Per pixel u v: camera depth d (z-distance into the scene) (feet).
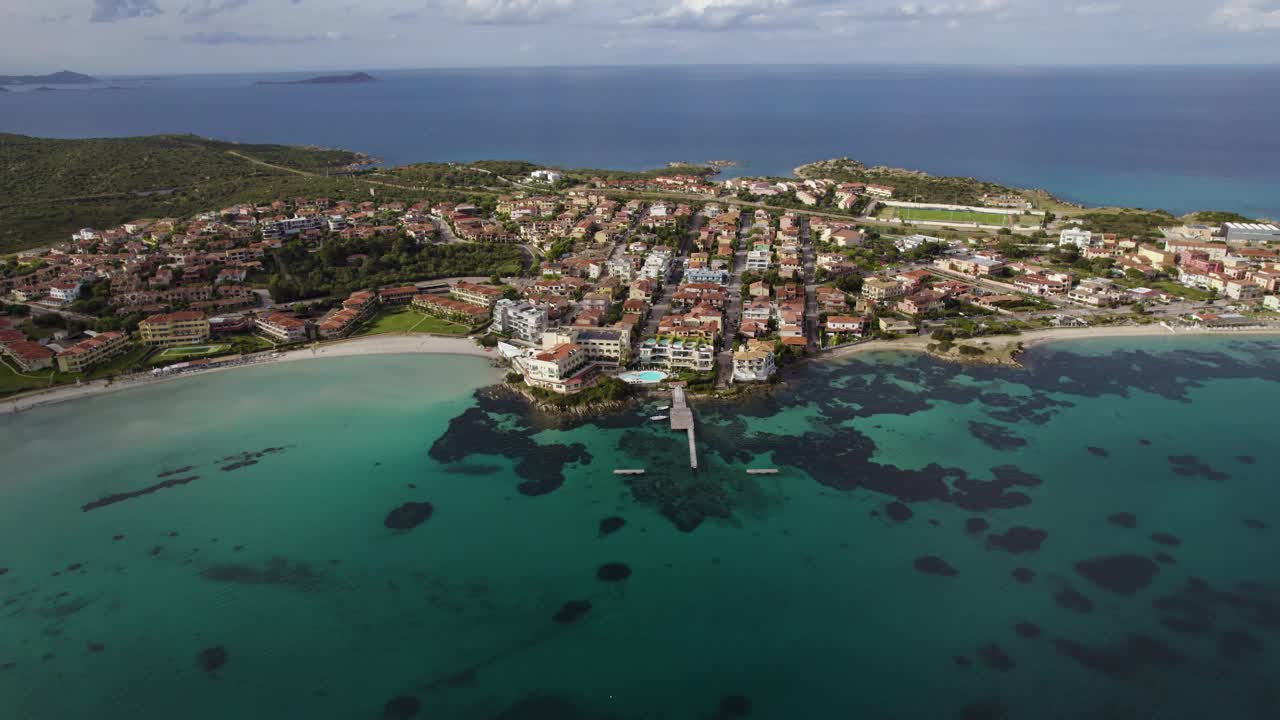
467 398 608.60
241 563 408.05
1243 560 398.21
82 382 639.76
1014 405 581.12
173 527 440.04
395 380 645.92
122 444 537.65
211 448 531.50
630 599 376.07
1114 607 365.20
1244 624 352.69
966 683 323.16
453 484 482.28
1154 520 433.48
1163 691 317.42
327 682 329.52
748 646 345.51
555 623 361.10
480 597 379.55
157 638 355.97
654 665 335.67
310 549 419.13
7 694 325.01
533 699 319.06
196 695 323.78
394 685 327.47
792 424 556.10
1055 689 319.27
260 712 315.17
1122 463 494.18
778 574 392.88
